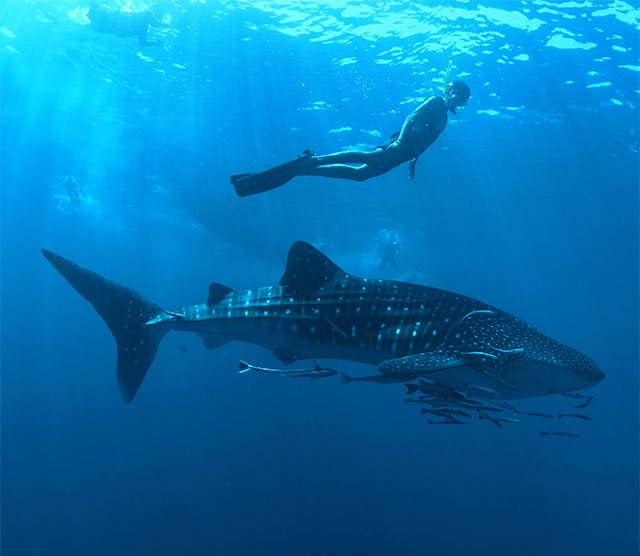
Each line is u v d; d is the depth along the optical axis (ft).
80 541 91.61
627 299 232.12
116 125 93.30
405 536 95.35
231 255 191.11
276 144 85.87
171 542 88.58
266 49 59.16
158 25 52.65
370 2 49.57
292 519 94.38
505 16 49.57
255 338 16.69
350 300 15.26
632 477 167.84
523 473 151.12
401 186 99.45
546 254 160.56
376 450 150.82
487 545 99.91
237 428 149.69
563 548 107.14
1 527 97.25
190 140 91.25
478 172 90.74
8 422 158.10
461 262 181.68
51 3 60.23
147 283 384.68
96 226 202.80
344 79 63.31
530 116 69.15
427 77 60.70
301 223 131.44
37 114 97.04
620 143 76.95
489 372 12.51
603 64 55.83
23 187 167.94
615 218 116.16
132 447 133.08
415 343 14.02
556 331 418.72
